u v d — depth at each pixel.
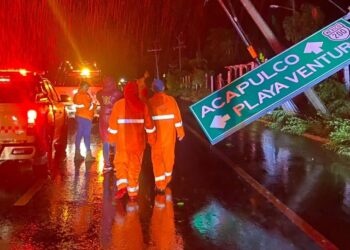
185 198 8.38
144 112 8.27
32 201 8.17
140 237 6.34
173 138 8.79
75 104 11.92
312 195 8.47
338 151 12.48
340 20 11.86
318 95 18.41
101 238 6.30
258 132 17.72
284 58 11.23
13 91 9.96
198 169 10.98
